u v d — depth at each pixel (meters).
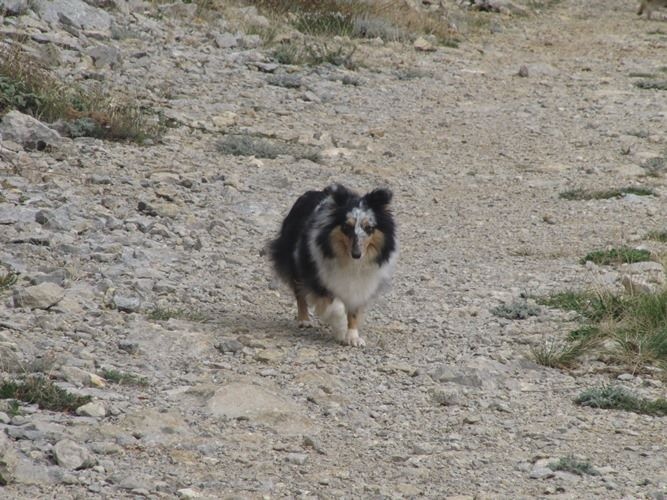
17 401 9.12
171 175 18.23
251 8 32.47
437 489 8.42
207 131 21.98
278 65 28.17
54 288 12.02
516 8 43.53
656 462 9.21
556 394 10.91
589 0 48.62
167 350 11.09
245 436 9.13
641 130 25.09
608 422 10.16
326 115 24.95
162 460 8.52
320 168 20.52
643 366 11.74
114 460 8.41
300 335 12.19
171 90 24.22
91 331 11.26
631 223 18.23
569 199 19.66
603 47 37.06
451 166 21.77
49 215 14.92
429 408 10.26
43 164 17.81
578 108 27.45
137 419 9.08
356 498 8.09
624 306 13.23
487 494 8.33
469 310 13.46
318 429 9.51
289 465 8.66
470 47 35.41
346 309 11.88
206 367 10.77
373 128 24.14
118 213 16.05
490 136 24.33
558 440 9.65
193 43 28.30
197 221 16.22
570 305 13.64
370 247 11.62
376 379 10.95
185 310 12.55
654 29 41.66
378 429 9.66
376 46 32.97
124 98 22.58
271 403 9.79
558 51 36.06
